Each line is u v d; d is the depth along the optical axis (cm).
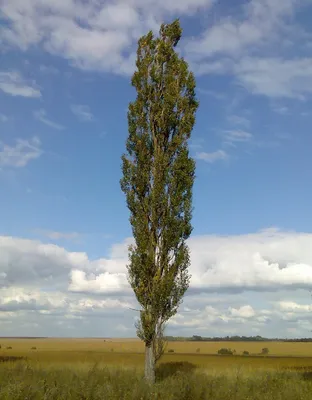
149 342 2373
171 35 2875
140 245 2470
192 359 5475
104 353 6869
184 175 2566
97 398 1717
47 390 1670
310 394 2012
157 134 2683
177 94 2719
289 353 9494
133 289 2452
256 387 2194
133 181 2612
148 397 1794
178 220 2512
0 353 6581
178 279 2458
